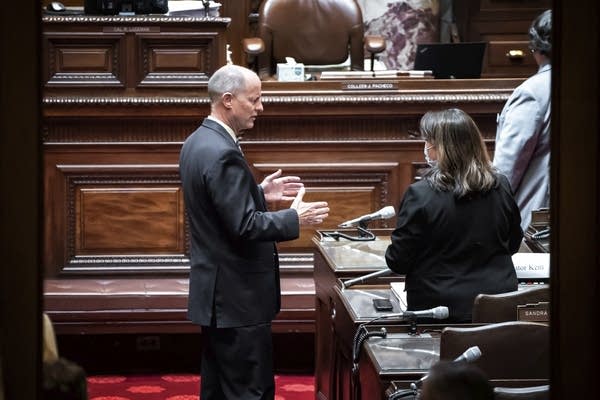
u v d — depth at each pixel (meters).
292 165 18.48
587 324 4.70
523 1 26.56
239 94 12.39
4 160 4.64
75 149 18.20
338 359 12.32
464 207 10.52
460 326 9.94
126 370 17.55
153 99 18.09
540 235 13.45
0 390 4.63
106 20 18.09
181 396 16.27
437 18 26.30
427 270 10.59
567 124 4.70
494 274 10.62
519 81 18.59
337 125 18.50
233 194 12.00
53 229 18.27
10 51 4.61
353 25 21.20
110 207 18.31
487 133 18.77
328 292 13.02
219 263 12.23
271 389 12.54
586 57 4.62
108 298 17.09
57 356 6.18
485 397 6.26
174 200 18.39
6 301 4.69
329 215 18.59
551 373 4.86
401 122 18.61
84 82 18.12
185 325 17.16
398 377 8.90
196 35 18.19
